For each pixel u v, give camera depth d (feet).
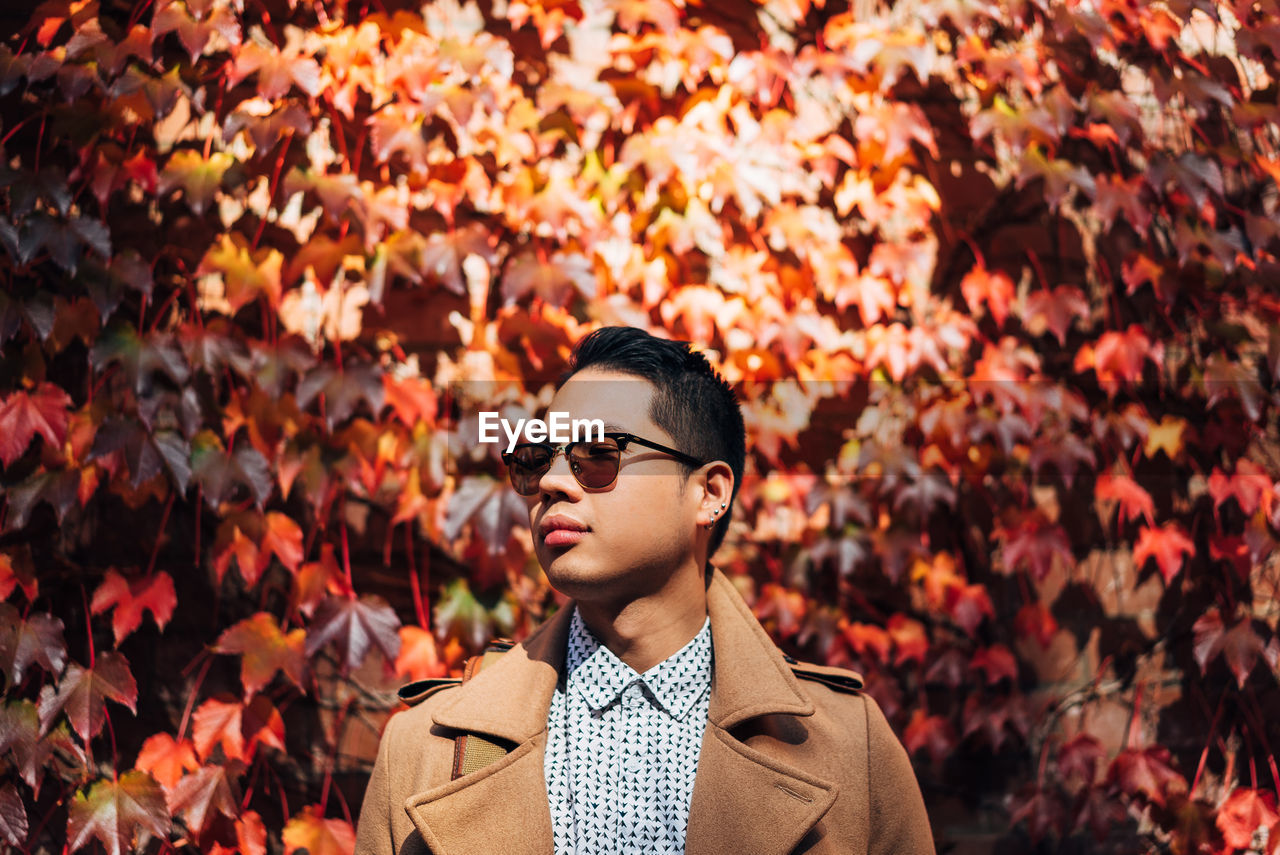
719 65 6.52
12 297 5.78
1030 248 7.05
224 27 5.83
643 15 6.29
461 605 6.27
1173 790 6.44
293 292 6.49
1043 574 6.34
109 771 6.18
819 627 6.46
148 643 6.30
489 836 3.24
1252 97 7.00
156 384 5.94
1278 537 6.57
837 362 6.68
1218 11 6.77
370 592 6.42
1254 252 6.53
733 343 6.73
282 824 6.24
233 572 6.39
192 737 6.09
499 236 6.64
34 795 6.09
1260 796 6.47
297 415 6.20
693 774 3.35
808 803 3.26
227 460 5.92
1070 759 6.42
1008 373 6.56
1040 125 6.48
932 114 7.06
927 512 6.40
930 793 6.65
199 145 6.44
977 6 6.54
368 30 6.24
